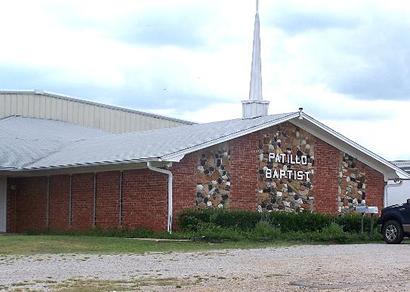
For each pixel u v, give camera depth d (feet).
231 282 39.55
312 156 94.79
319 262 51.85
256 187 89.15
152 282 39.34
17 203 106.42
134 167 85.56
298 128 93.86
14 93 132.77
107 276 42.32
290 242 75.77
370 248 68.13
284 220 84.33
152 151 83.56
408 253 61.41
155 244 68.74
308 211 89.71
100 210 90.74
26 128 123.54
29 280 40.04
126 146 93.20
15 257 54.70
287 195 91.91
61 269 46.16
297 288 37.09
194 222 80.18
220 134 86.58
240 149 88.17
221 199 85.97
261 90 103.50
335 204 96.27
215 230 76.89
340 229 81.61
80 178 94.84
